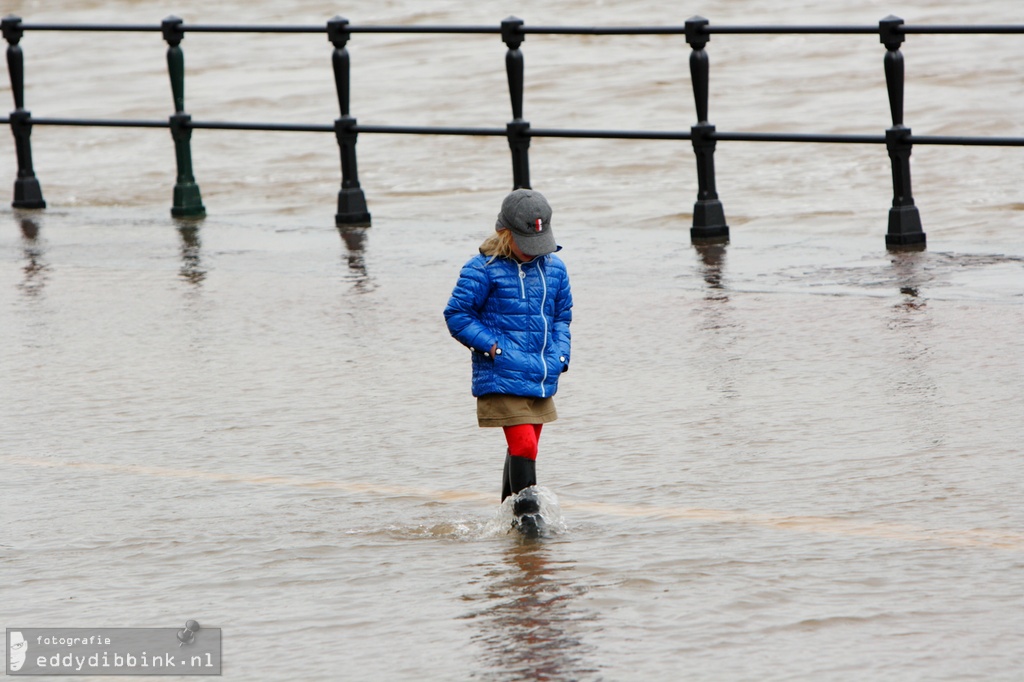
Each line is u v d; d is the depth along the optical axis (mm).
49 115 86062
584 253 38094
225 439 23781
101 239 43188
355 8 138375
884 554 17516
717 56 93375
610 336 29453
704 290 32938
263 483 21469
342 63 43469
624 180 54688
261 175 59562
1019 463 20719
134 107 87062
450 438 23312
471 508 20000
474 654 15312
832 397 24516
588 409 24656
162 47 113438
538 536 18750
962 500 19328
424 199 52281
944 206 46406
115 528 19719
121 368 28641
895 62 36125
